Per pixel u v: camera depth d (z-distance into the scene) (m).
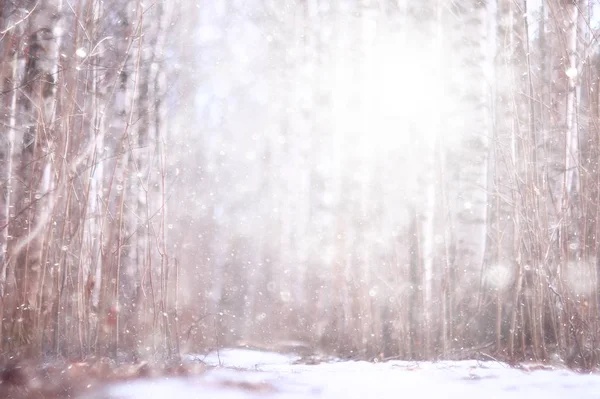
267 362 9.17
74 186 7.12
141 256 8.80
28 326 6.37
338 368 7.61
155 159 9.55
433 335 9.38
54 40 7.24
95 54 7.27
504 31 9.84
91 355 6.51
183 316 11.42
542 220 8.10
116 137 8.86
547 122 8.96
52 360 6.14
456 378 6.18
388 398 4.86
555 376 6.38
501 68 9.59
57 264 6.71
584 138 8.91
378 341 9.52
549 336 8.18
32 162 6.71
